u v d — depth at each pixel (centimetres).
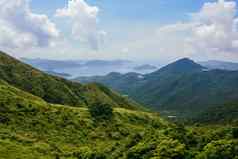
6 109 11475
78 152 9231
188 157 6056
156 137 7119
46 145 9781
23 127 10856
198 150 6266
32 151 8912
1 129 10088
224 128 6906
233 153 5725
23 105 12200
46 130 11219
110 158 7712
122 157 7219
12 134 9881
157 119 17612
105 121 13975
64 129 11850
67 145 10581
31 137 10281
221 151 5781
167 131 7288
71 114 13262
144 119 16612
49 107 13075
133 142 7712
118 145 8369
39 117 11862
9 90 13912
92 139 11981
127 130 13888
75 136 11550
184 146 6284
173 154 6125
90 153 8481
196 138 6731
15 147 8831
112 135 12800
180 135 6825
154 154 6334
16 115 11388
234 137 6462
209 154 5822
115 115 15150
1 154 8019
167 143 6425
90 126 12925
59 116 12588
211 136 6612
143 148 6806
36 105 12662
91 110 14438
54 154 9181
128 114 16375
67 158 8906
